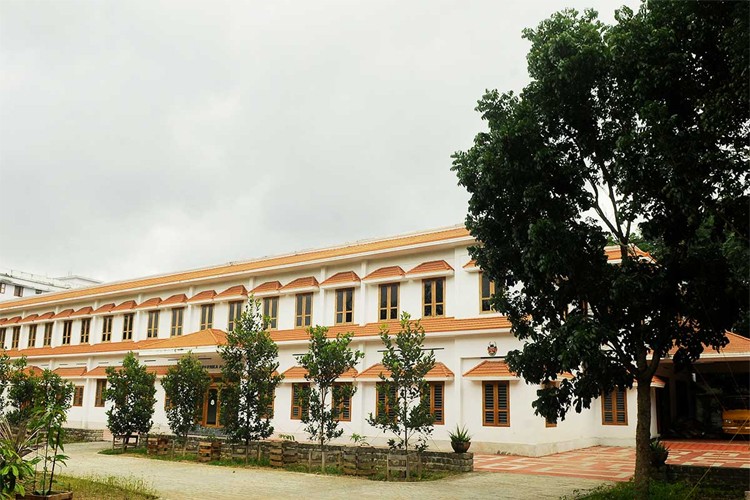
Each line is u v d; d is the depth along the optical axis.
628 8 10.73
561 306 11.62
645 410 11.33
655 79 9.75
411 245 23.50
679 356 11.43
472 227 12.12
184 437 21.80
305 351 25.73
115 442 23.44
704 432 25.25
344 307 25.53
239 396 19.77
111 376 23.83
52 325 38.38
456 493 13.36
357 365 24.00
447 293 22.95
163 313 32.09
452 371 21.98
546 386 12.38
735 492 12.65
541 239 10.46
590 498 12.11
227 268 29.89
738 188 9.66
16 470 9.60
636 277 10.47
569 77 10.64
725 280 10.30
